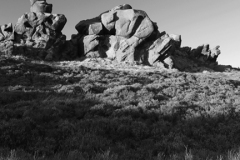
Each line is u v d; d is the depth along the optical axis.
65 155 4.30
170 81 18.52
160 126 6.81
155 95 11.77
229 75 36.00
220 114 8.44
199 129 6.57
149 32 40.47
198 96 12.45
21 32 36.16
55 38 37.25
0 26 36.50
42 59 32.75
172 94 12.70
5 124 5.48
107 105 8.88
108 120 6.84
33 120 6.27
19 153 4.05
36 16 37.16
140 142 5.62
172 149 5.06
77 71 20.78
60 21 38.47
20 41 35.00
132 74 22.78
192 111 8.69
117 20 42.94
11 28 36.44
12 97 9.67
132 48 39.56
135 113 8.04
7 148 4.37
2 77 14.70
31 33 36.28
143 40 40.34
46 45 35.03
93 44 40.28
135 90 12.94
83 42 41.09
